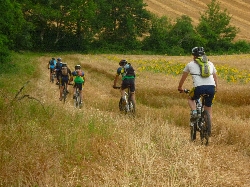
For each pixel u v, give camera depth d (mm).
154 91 16547
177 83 19562
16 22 31016
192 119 7699
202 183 5000
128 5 68875
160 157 5977
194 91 7422
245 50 71375
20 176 4453
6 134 5926
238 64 34938
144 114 11109
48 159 5141
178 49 67812
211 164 5992
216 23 74000
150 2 87438
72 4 61875
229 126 8461
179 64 33094
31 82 19688
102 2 67562
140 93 16359
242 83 19703
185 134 8805
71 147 5906
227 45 73000
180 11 84000
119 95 17375
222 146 7418
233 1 89938
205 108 7598
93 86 20766
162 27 69312
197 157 5926
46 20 61406
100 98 15172
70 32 65312
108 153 5941
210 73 7305
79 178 4977
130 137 6809
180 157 5934
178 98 15758
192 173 5164
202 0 90000
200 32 73250
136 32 70125
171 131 7555
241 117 11555
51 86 20562
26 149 5277
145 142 6453
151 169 5227
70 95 17109
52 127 7137
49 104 9430
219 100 14727
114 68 28359
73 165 5445
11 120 6992
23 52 54906
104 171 5191
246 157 6672
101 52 64375
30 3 60500
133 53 65312
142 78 22531
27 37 51156
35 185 4418
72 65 34156
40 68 33469
